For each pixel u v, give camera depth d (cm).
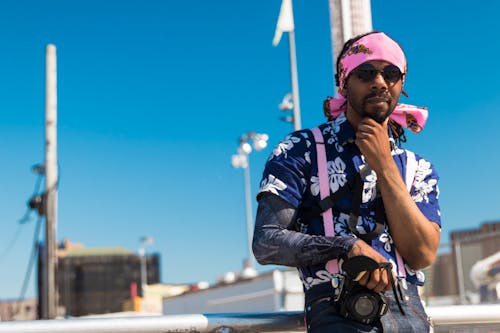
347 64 229
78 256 8281
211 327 221
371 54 224
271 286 1666
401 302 210
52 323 211
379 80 223
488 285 1376
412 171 233
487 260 1381
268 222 212
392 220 214
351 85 227
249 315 225
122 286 8162
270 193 215
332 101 243
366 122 218
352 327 201
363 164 220
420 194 233
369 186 218
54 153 1842
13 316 2534
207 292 2089
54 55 1902
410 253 216
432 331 246
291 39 1418
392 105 228
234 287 1894
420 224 213
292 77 1415
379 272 197
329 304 205
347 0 608
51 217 1814
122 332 214
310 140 222
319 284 209
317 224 216
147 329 216
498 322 250
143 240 5166
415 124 242
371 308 198
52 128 1869
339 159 220
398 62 226
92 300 7981
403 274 216
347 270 196
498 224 2183
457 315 245
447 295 1535
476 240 1502
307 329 213
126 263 8206
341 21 606
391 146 234
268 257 209
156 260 8325
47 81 1880
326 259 203
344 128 225
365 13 611
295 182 216
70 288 7944
